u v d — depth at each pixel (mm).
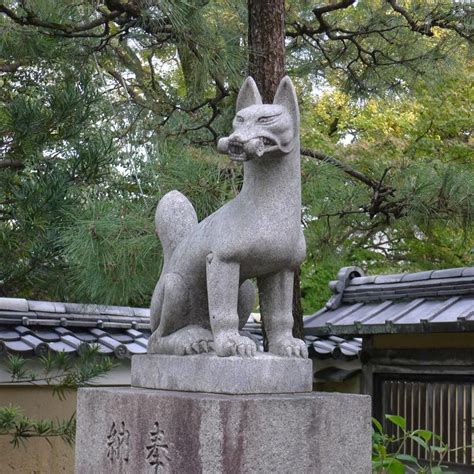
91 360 5289
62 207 4930
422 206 5969
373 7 7203
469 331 5516
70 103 5070
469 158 10828
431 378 6191
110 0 5344
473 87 11172
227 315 3045
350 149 9359
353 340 7352
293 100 3070
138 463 3102
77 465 3455
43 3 4984
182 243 3350
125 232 4480
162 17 5105
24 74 5914
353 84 7363
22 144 5090
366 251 11094
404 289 6469
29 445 5961
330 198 5914
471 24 6215
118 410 3234
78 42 5652
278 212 3049
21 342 5715
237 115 3021
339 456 3055
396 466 3914
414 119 11219
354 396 3141
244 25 6328
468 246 8891
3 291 5785
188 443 2900
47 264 5422
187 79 6121
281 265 3137
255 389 2986
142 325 6570
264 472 2848
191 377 3107
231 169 4742
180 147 5172
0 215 5570
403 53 6820
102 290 4598
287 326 3219
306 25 6930
